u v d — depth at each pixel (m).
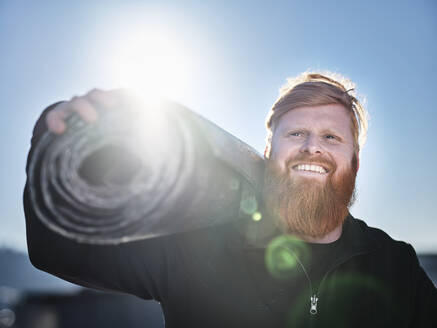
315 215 1.71
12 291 22.44
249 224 1.67
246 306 1.58
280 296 1.59
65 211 1.07
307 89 1.84
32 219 1.42
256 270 1.62
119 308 15.36
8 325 18.28
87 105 1.09
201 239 1.67
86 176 1.09
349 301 1.65
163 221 1.16
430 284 1.85
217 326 1.57
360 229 1.82
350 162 1.83
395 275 1.74
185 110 1.24
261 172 1.70
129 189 1.06
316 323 1.59
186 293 1.61
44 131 1.30
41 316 17.12
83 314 15.67
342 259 1.67
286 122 1.83
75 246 1.47
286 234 1.73
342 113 1.86
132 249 1.59
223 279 1.61
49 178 1.06
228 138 1.47
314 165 1.76
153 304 15.22
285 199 1.72
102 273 1.55
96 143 1.06
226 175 1.38
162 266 1.63
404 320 1.69
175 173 1.09
